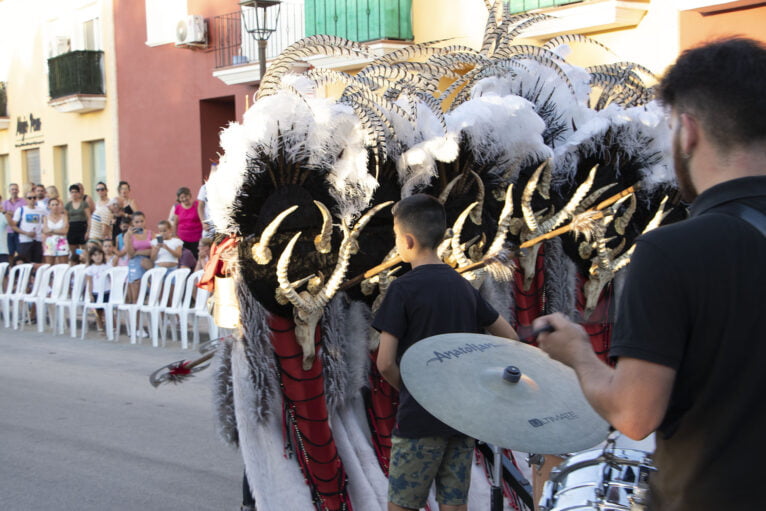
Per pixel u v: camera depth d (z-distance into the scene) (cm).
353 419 395
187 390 736
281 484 364
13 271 1159
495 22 434
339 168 345
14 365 872
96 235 1212
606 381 174
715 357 162
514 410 250
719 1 887
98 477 509
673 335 161
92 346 975
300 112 339
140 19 1677
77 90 1791
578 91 447
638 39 981
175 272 941
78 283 1053
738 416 161
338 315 382
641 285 165
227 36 1484
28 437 596
